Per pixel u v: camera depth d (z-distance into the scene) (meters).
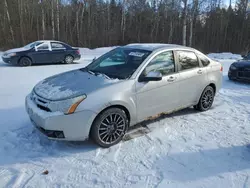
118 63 4.18
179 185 2.76
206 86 5.09
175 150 3.53
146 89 3.85
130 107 3.68
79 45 30.25
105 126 3.48
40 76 8.88
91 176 2.89
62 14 32.75
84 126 3.29
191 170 3.05
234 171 3.05
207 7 32.97
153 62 4.04
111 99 3.42
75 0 34.22
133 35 34.72
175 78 4.31
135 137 3.90
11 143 3.57
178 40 34.94
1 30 26.30
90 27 33.19
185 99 4.65
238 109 5.45
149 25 37.81
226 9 40.12
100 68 4.25
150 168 3.08
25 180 2.77
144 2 37.22
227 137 3.99
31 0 30.88
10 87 6.95
